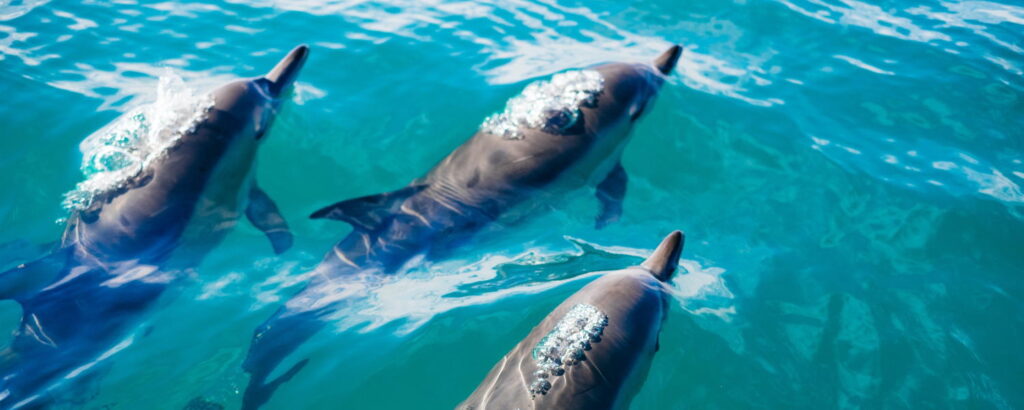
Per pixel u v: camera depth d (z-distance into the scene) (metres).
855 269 5.23
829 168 6.28
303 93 6.91
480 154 5.50
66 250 4.84
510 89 7.01
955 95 7.45
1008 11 9.52
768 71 7.75
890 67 7.97
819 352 4.53
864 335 4.68
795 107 7.12
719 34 8.47
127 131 5.96
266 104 6.23
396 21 8.38
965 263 5.32
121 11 8.23
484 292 4.82
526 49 7.88
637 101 6.31
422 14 8.59
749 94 7.27
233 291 4.79
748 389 4.23
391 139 6.40
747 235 5.54
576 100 5.98
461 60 7.58
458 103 6.84
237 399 3.99
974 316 4.87
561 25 8.49
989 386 4.37
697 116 6.85
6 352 4.14
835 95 7.38
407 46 7.80
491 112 6.68
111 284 4.66
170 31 7.88
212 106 5.82
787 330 4.67
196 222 5.20
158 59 7.33
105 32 7.77
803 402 4.20
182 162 5.33
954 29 8.92
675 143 6.52
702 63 7.79
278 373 4.15
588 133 5.73
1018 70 7.95
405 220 5.16
